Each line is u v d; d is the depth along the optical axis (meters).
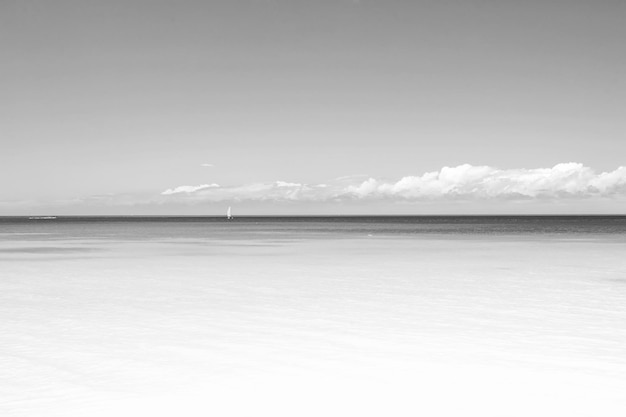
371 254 42.53
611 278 26.09
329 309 17.66
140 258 38.72
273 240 67.38
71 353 12.12
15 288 22.92
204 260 37.06
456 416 8.38
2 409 8.73
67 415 8.47
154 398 9.19
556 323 15.36
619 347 12.58
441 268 31.09
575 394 9.32
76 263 34.62
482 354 11.94
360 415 8.44
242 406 8.81
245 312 17.12
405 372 10.59
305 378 10.23
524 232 95.44
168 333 14.11
